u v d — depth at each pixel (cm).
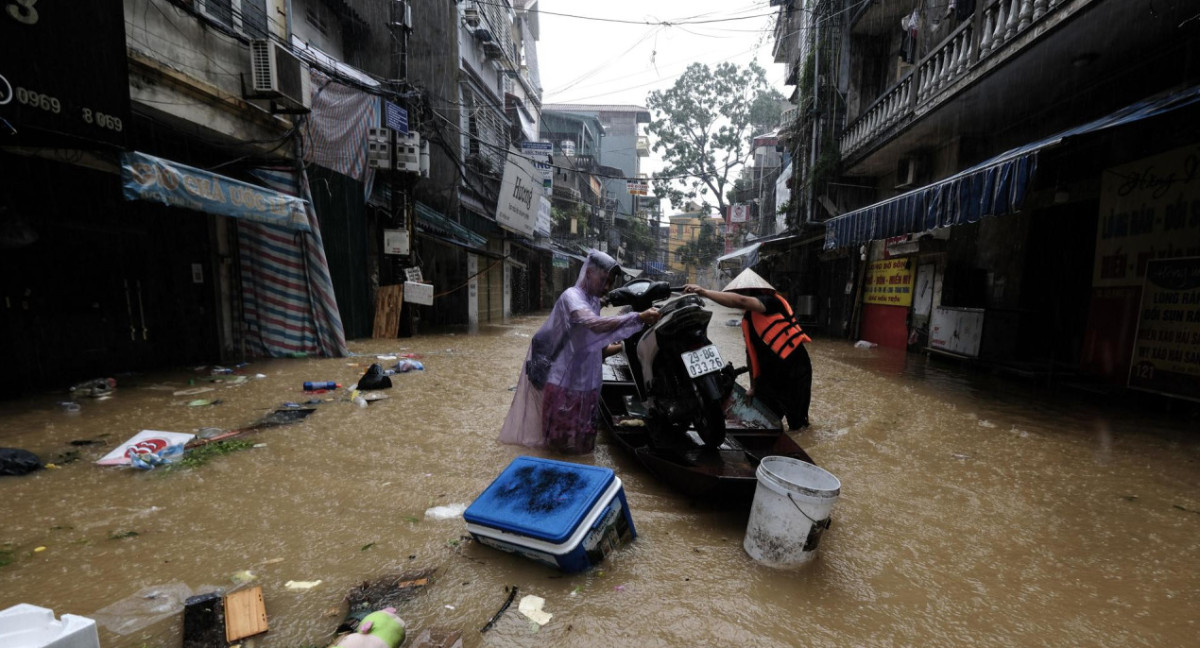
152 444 379
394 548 248
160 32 605
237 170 810
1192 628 200
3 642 140
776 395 468
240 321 833
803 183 1584
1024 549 260
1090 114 734
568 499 241
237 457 372
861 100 1370
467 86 1716
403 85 1152
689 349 330
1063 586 228
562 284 3419
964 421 509
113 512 283
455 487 321
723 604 208
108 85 487
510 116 2248
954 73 816
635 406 447
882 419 516
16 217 559
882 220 800
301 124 831
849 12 1350
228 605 195
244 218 670
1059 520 293
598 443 419
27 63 425
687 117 4059
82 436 422
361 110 1090
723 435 317
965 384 715
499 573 228
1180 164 543
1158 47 622
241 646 178
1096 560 251
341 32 1276
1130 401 593
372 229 1218
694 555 247
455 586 218
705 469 287
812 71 1516
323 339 870
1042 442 439
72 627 149
